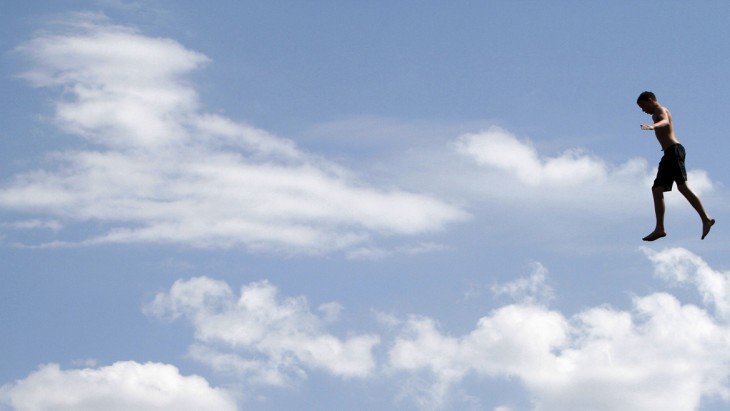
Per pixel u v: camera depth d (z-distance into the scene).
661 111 11.66
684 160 11.55
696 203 11.53
